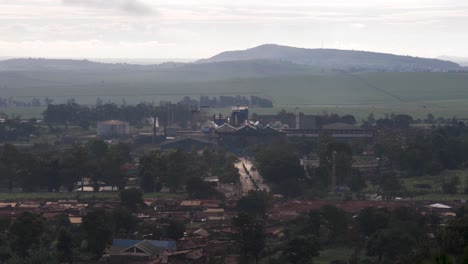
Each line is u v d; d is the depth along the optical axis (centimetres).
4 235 16800
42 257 15188
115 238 17775
